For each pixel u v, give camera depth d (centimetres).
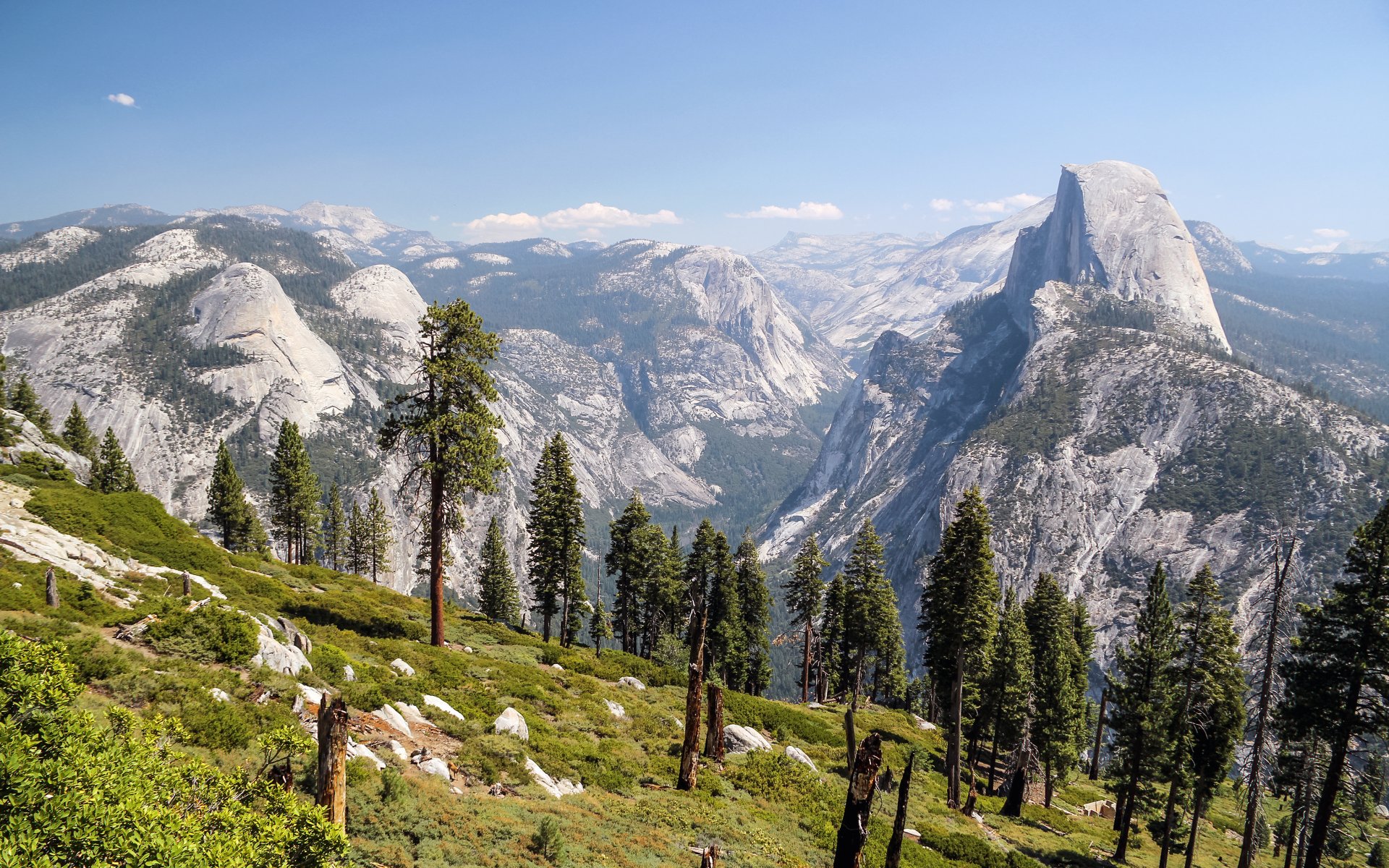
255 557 5241
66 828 799
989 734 5769
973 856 3147
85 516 3509
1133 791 4341
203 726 1566
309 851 1033
